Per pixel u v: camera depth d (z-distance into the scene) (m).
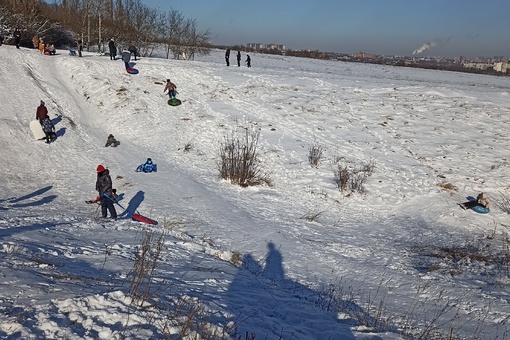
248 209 15.21
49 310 4.65
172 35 47.72
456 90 30.88
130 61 30.02
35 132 18.56
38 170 16.66
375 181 18.48
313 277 9.76
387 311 7.87
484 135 23.22
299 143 21.78
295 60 61.41
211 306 6.07
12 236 8.32
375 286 9.46
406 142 22.27
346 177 17.92
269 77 31.20
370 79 35.56
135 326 4.67
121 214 12.95
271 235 12.71
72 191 15.07
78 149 19.00
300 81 31.02
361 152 21.14
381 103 27.27
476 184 18.30
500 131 23.75
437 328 7.09
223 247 11.16
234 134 22.34
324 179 18.56
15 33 27.41
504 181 18.50
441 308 8.20
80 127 21.06
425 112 26.06
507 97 29.84
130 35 41.94
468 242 13.41
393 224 15.21
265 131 22.83
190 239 11.23
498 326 7.32
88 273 6.57
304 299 8.09
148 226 11.80
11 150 17.45
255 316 6.26
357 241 13.19
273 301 7.46
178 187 16.22
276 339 5.42
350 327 6.65
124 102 23.97
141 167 17.64
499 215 15.66
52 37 38.88
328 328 6.47
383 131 23.42
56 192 14.79
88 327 4.50
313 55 80.19
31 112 20.59
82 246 8.62
